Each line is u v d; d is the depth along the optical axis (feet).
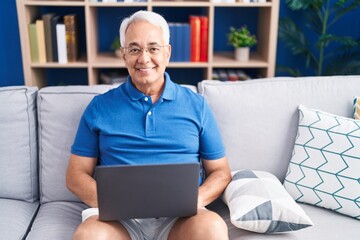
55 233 4.91
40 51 9.30
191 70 11.18
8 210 5.34
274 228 4.60
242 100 5.77
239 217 4.55
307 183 5.35
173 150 5.14
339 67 10.17
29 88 5.77
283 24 10.09
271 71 9.65
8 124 5.55
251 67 10.28
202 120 5.26
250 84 5.94
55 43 9.27
